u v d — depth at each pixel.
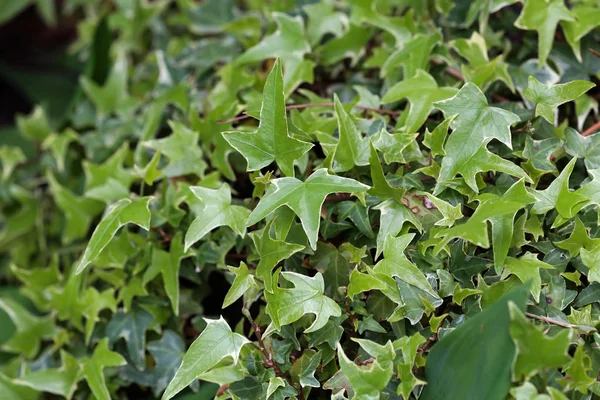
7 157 1.03
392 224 0.84
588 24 0.88
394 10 0.95
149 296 0.90
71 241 0.99
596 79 0.90
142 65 1.01
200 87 0.96
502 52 0.92
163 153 0.91
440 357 0.81
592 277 0.83
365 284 0.83
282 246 0.84
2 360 1.00
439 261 0.84
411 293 0.83
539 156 0.85
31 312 1.01
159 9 1.03
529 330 0.78
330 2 0.93
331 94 0.93
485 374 0.79
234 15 0.99
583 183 0.85
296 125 0.88
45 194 1.04
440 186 0.84
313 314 0.84
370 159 0.84
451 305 0.84
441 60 0.90
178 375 0.82
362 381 0.81
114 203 0.90
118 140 0.97
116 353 0.89
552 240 0.84
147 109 0.97
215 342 0.83
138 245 0.90
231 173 0.89
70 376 0.91
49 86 1.21
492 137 0.84
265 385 0.84
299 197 0.83
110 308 0.91
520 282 0.83
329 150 0.86
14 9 1.20
